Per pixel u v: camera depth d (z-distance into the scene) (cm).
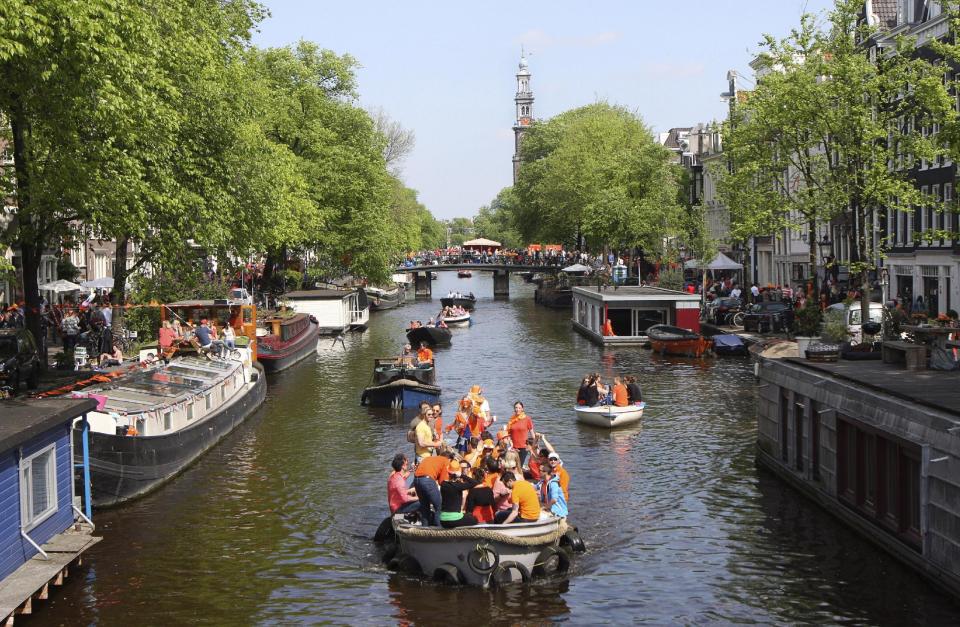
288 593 1862
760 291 6506
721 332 5675
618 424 3303
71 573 1959
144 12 2817
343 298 6662
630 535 2170
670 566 1980
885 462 2000
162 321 4131
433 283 14775
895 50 3812
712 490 2517
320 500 2461
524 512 1912
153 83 2780
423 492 1953
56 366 3469
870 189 3681
